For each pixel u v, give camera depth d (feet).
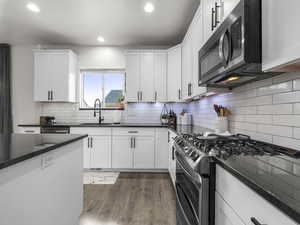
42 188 4.03
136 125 11.85
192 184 4.22
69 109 13.76
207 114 9.52
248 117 5.60
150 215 6.96
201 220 3.54
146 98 12.84
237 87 6.29
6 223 3.01
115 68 13.80
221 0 5.00
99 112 13.66
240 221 2.59
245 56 3.44
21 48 13.67
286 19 2.68
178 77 11.76
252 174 2.51
